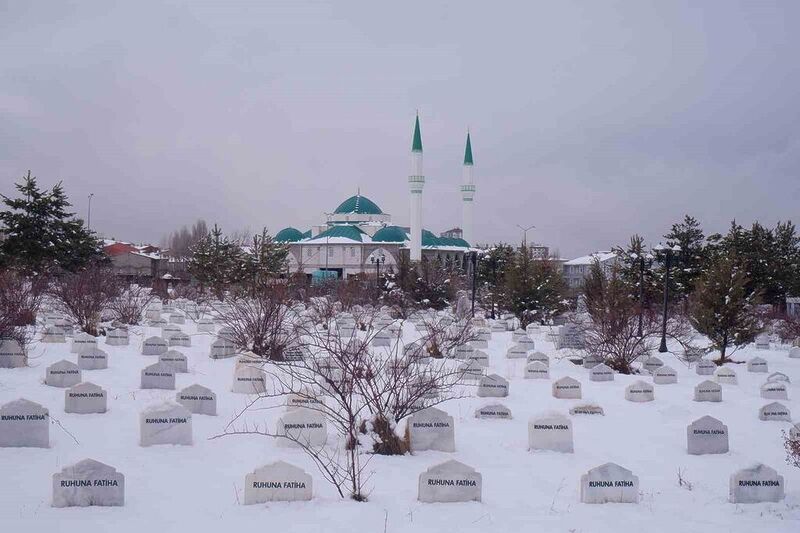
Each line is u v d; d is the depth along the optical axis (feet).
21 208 144.05
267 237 168.96
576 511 28.84
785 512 29.66
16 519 25.23
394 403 39.70
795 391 63.67
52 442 35.94
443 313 135.23
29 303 90.48
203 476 31.60
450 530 25.70
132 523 25.20
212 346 67.41
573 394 55.36
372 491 29.94
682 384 65.57
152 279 182.19
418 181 265.34
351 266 301.84
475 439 41.24
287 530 24.93
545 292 121.49
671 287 121.19
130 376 55.42
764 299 137.39
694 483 34.24
